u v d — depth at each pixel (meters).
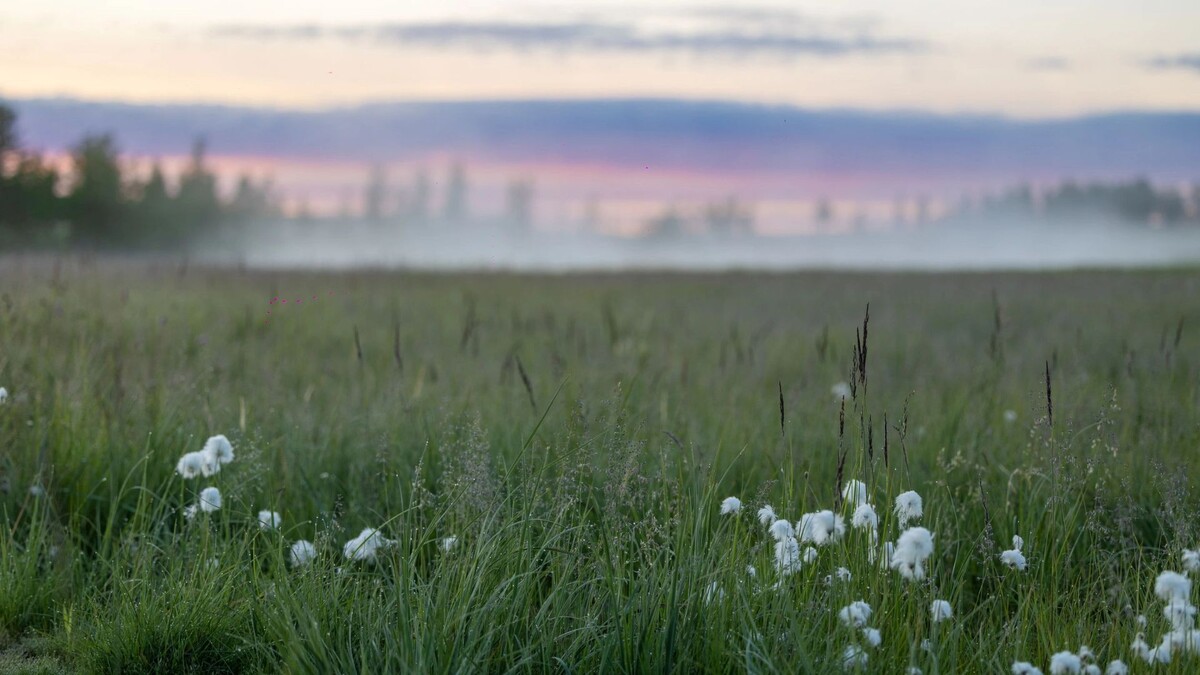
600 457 4.73
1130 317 14.19
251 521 4.52
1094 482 5.00
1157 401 6.50
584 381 7.38
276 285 16.20
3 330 7.24
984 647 3.58
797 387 7.38
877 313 16.19
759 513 4.05
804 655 3.06
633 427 5.31
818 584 3.69
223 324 10.51
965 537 4.60
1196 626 3.46
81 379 6.13
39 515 4.82
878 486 4.44
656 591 3.37
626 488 4.13
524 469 4.29
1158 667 3.29
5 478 4.96
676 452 5.30
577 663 3.32
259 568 4.04
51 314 7.88
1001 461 5.60
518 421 5.85
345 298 15.48
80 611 4.05
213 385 6.87
